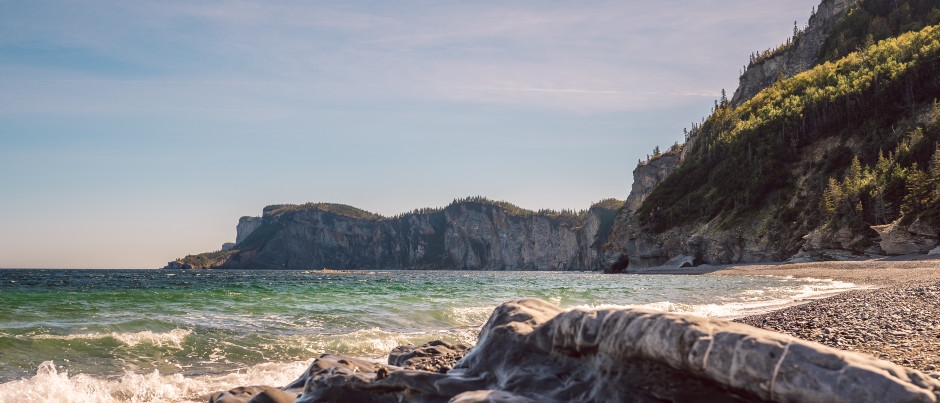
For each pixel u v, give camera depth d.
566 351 4.08
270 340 13.71
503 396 3.71
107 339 12.69
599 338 3.79
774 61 187.00
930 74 111.06
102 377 10.02
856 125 114.94
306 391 4.82
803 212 98.12
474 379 4.31
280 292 36.94
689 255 110.31
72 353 11.62
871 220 83.81
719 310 19.97
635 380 3.53
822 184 102.12
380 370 4.58
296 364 11.30
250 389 5.96
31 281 76.12
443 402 4.16
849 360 2.92
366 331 15.48
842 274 49.09
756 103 151.75
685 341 3.32
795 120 123.81
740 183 118.56
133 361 11.37
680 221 120.69
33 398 8.36
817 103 123.62
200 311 20.39
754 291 31.42
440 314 19.80
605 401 3.57
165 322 16.30
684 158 166.50
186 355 12.04
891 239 71.19
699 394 3.29
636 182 185.62
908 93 110.62
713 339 3.25
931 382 2.83
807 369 2.92
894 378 2.79
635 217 133.50
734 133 136.38
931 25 147.50
